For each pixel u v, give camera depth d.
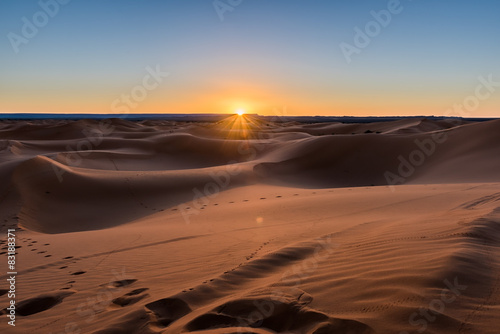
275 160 35.91
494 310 3.03
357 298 3.61
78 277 6.61
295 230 9.62
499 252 4.71
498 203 11.01
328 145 38.78
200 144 49.12
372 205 13.38
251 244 8.30
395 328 2.91
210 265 6.45
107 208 19.08
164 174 25.19
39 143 48.16
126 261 7.61
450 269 3.88
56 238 11.58
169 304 4.21
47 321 4.42
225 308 3.70
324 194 18.02
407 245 5.39
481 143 33.09
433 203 12.85
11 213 16.11
